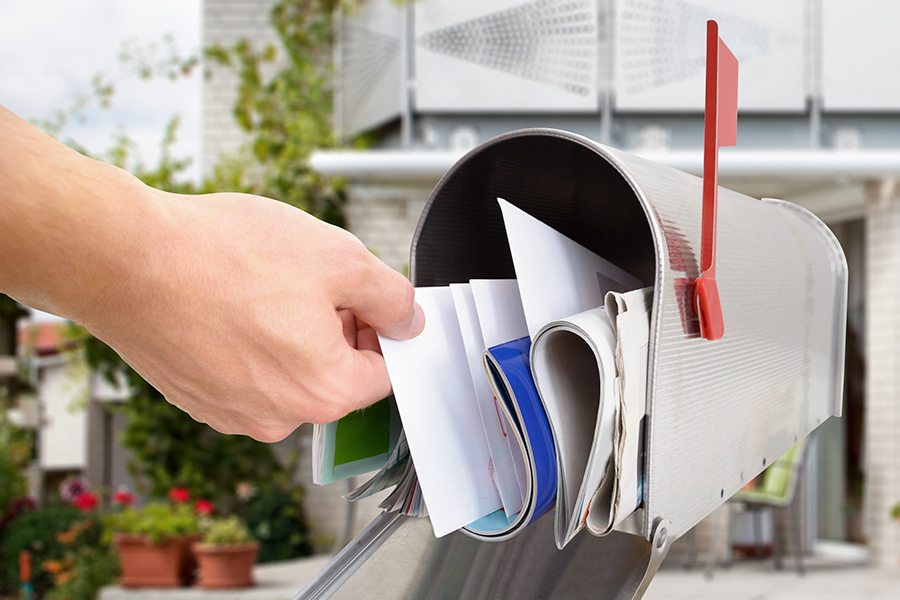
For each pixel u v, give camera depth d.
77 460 8.10
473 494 0.52
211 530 4.58
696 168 4.74
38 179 0.40
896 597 4.23
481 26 5.16
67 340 6.02
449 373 0.54
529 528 0.60
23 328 7.89
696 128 5.11
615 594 0.51
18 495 6.19
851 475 5.61
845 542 5.63
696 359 0.51
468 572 0.61
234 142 6.26
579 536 0.56
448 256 0.65
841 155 4.73
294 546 5.64
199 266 0.44
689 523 0.51
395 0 5.12
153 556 4.52
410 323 0.51
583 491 0.45
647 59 5.06
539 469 0.48
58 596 5.02
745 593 4.36
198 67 6.26
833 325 0.87
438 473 0.51
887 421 5.12
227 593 4.32
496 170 0.61
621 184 0.67
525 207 0.67
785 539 5.71
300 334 0.46
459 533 0.63
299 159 5.84
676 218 0.51
